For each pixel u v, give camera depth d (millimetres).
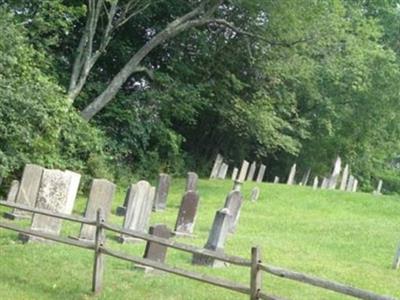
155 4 26234
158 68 27953
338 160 30812
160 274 10266
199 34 27125
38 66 20109
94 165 20938
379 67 32781
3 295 8523
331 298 9656
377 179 41375
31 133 17312
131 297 8898
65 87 22891
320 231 16234
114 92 23531
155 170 26953
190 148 32469
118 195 21734
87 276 9773
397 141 39219
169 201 20672
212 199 21688
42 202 12062
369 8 38125
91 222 9086
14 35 17375
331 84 33250
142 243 12617
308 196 23469
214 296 9281
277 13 24344
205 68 28219
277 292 9688
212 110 29531
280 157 36000
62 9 20875
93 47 25953
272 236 14906
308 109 34375
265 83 28891
